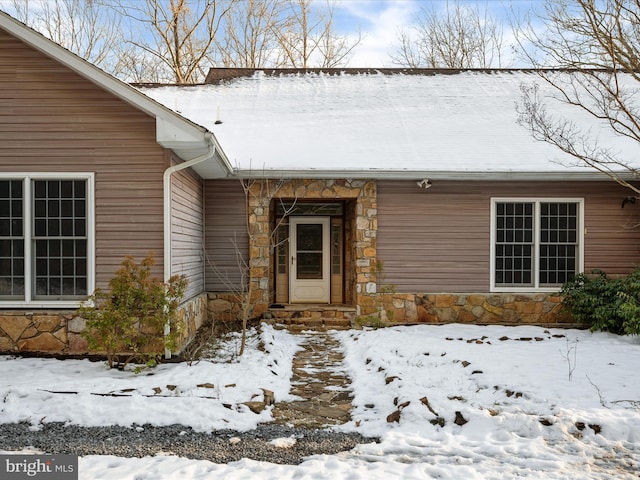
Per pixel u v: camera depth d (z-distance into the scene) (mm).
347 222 12891
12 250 7945
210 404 5844
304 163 10852
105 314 6984
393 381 6828
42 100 7891
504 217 11375
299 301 13086
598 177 10836
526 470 4430
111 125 7914
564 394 6066
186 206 9352
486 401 6035
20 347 7879
